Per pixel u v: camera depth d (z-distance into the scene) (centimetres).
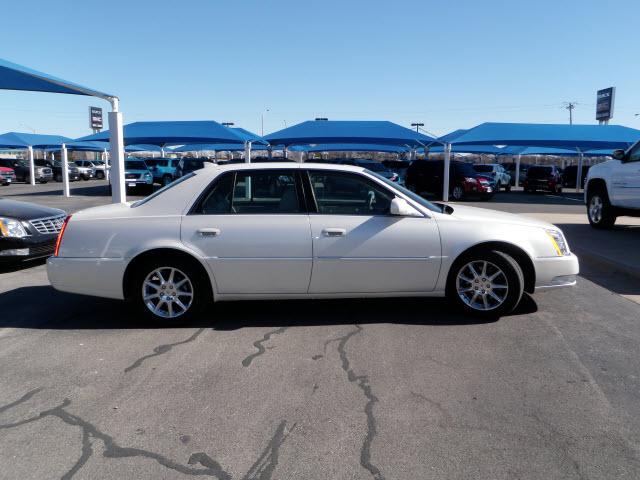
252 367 418
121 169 1193
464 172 2345
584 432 320
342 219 510
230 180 516
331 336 487
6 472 281
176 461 291
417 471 281
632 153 1122
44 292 659
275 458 294
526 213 1736
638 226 1280
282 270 505
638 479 274
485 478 276
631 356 440
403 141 2212
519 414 342
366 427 326
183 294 512
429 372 407
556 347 459
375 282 516
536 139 2022
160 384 388
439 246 514
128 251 502
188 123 2092
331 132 2038
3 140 3509
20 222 784
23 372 410
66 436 317
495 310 528
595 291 657
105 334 496
